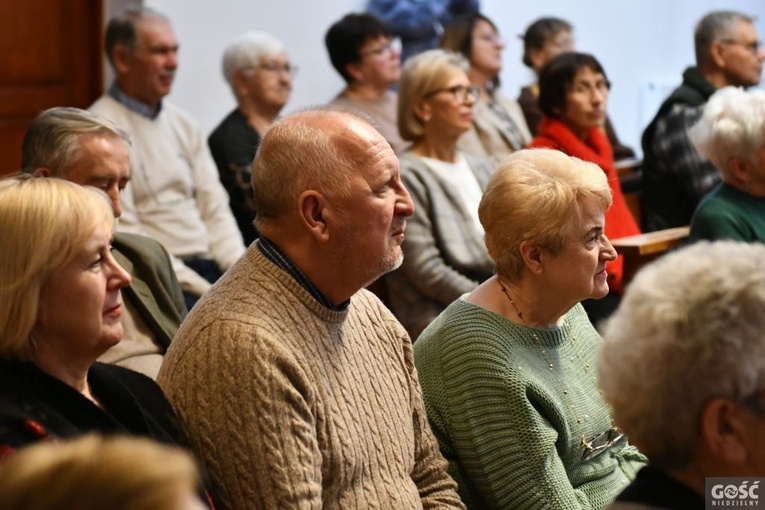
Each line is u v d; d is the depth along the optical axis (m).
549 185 2.31
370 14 5.41
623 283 3.69
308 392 1.94
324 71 6.55
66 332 1.72
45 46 5.27
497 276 2.43
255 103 4.86
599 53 8.23
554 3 7.83
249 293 1.99
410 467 2.17
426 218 3.87
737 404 1.41
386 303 3.91
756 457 1.42
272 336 1.93
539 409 2.31
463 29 5.58
